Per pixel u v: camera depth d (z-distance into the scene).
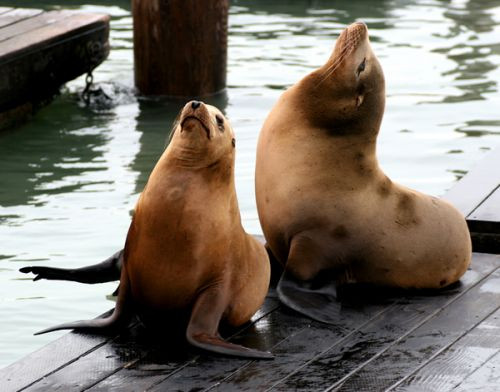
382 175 9.34
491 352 7.78
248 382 7.27
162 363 7.57
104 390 7.16
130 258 7.88
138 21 17.42
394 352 7.80
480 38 21.67
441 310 8.72
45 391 7.15
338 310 8.63
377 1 25.36
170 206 7.67
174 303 7.92
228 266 7.95
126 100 17.33
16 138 15.12
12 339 9.20
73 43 16.95
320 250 9.15
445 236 9.32
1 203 12.41
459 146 14.62
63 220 11.88
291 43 20.94
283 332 8.19
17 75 15.65
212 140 7.68
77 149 14.59
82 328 8.08
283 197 9.17
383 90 9.22
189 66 17.31
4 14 17.98
